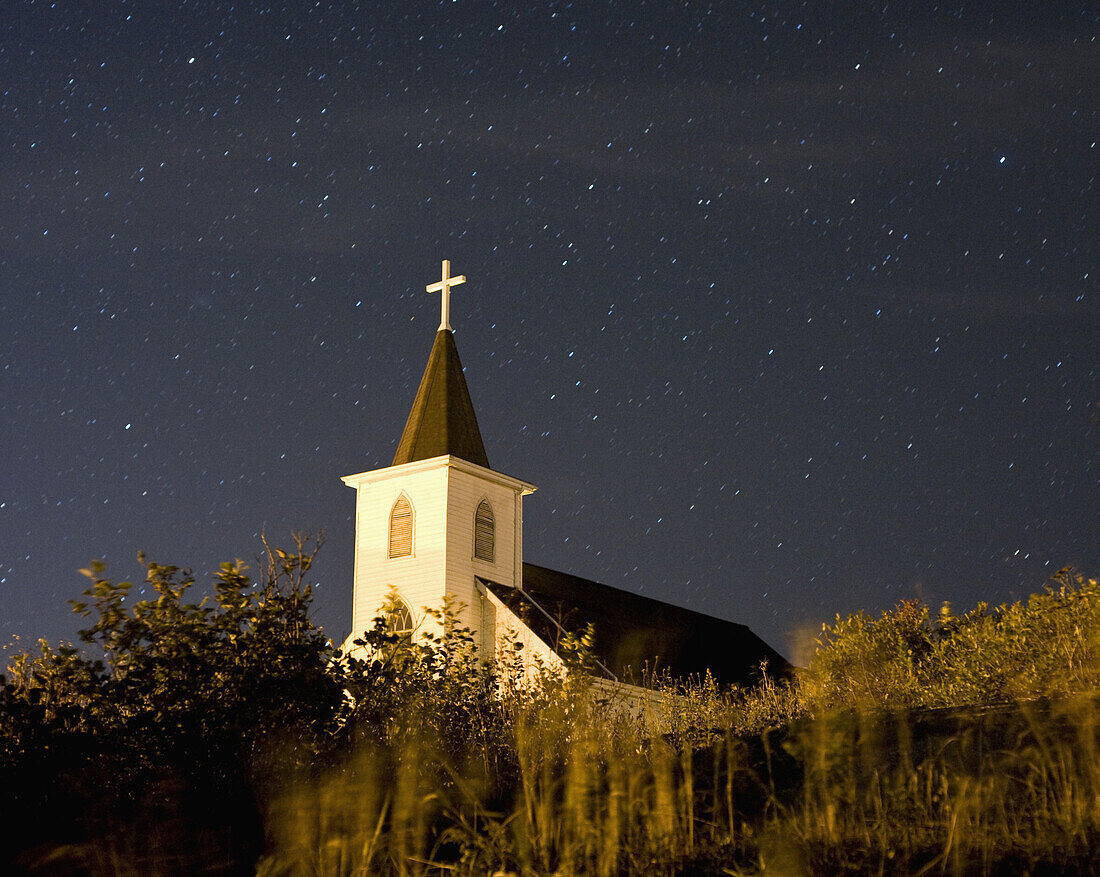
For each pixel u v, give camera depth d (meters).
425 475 34.28
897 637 16.03
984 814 5.97
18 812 7.79
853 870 5.34
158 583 9.95
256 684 9.48
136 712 9.14
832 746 7.05
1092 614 12.88
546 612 33.44
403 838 6.38
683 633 38.97
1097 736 7.00
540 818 6.36
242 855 7.15
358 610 34.28
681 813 6.41
